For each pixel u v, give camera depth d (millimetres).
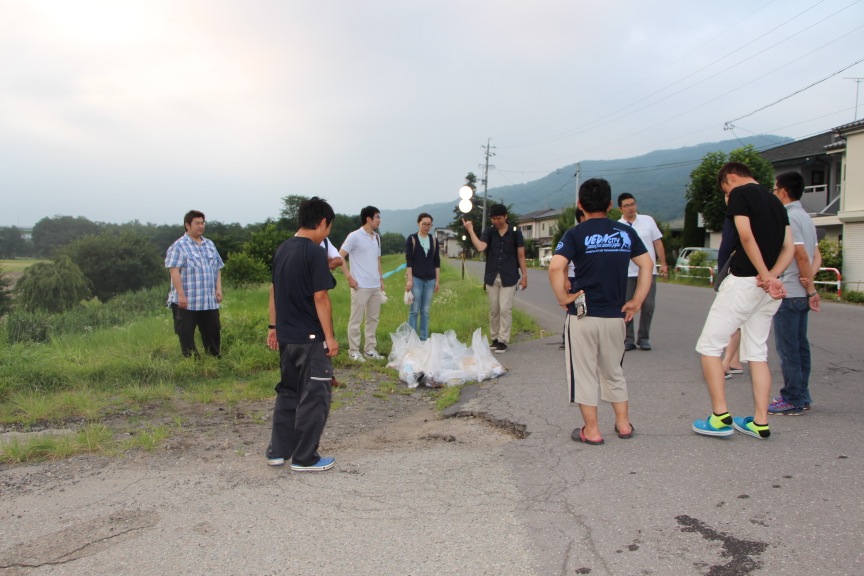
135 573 2598
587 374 4016
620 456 3805
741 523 2838
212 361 6633
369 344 7605
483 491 3352
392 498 3301
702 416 4656
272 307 4168
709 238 30891
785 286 4480
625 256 3938
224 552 2748
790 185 4570
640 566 2510
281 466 3881
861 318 10539
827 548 2580
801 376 4574
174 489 3510
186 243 6660
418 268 7957
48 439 4238
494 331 8133
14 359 6305
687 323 10180
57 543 2879
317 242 3904
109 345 7922
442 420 5207
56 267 28047
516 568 2531
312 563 2629
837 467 3459
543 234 81812
